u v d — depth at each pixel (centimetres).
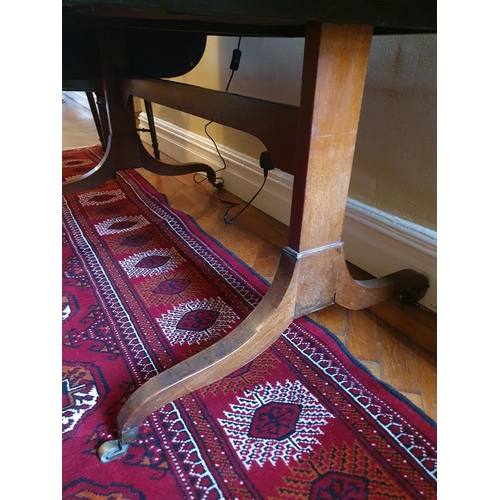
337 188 70
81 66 144
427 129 93
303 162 65
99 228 145
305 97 62
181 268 119
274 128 75
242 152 166
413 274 97
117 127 154
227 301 104
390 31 72
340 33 57
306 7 48
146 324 95
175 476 62
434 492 60
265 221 152
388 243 109
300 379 80
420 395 77
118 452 64
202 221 152
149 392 65
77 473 62
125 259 124
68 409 73
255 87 146
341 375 81
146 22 87
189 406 74
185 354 86
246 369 82
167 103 118
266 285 111
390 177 105
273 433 69
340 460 64
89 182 156
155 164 166
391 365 84
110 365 83
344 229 122
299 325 95
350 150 68
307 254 72
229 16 47
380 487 61
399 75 95
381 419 71
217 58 164
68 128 302
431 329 95
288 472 63
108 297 105
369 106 105
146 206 163
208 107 97
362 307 88
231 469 63
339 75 60
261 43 137
